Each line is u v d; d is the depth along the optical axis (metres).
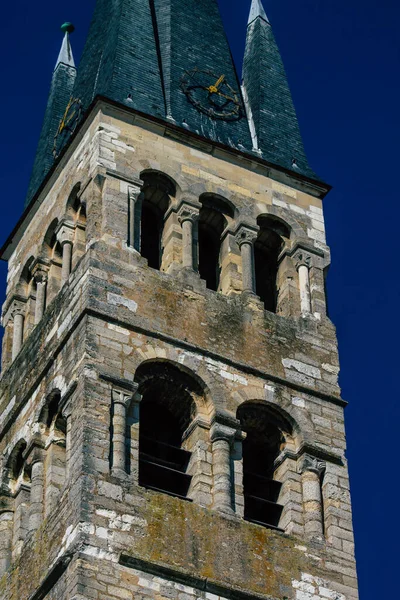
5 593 62.97
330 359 70.00
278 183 75.25
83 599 58.47
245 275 71.44
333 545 64.31
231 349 68.06
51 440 66.06
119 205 70.31
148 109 74.00
